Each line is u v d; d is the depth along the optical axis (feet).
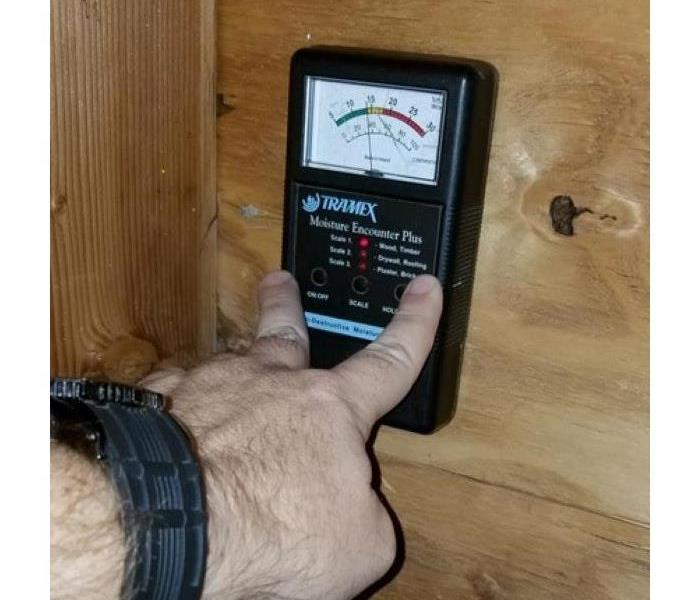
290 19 1.78
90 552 1.14
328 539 1.44
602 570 1.75
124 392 1.29
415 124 1.61
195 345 1.98
